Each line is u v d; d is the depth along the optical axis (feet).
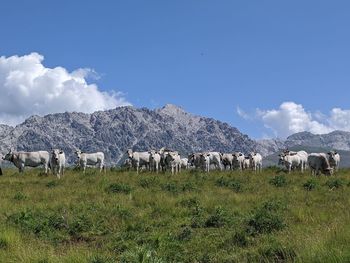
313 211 53.72
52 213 57.62
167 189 80.38
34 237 47.93
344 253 30.09
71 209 61.57
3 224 50.90
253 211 55.83
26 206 63.62
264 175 112.27
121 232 49.11
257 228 45.62
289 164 135.54
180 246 42.37
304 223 47.88
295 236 39.04
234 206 61.46
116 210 58.59
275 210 56.49
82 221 52.70
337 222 42.42
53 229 50.93
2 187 88.12
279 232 43.47
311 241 34.32
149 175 113.39
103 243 46.09
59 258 37.29
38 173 126.00
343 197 66.69
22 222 52.08
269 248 36.70
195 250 41.11
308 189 79.15
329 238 34.42
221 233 46.29
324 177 103.60
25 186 89.92
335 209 55.11
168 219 54.44
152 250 37.19
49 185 90.17
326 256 30.42
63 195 75.36
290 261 32.65
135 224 51.88
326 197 67.67
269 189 79.97
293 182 90.27
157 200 67.05
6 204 65.62
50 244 45.65
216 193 75.36
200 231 48.26
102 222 53.52
